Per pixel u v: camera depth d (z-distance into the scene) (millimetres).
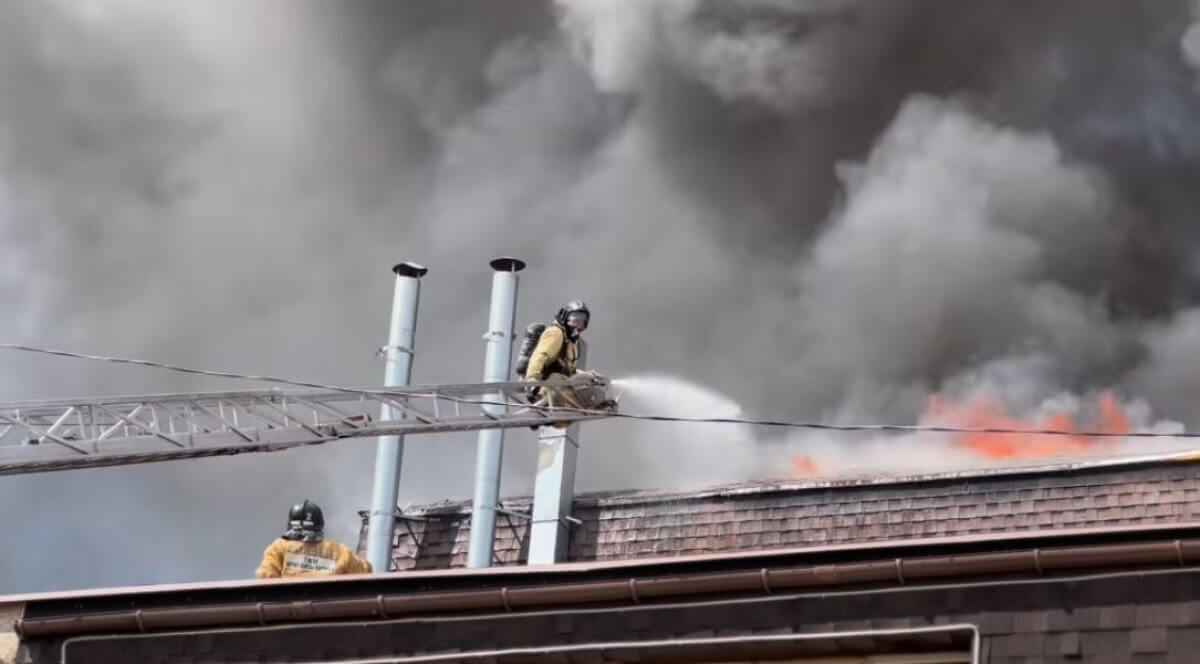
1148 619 7945
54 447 12055
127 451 12266
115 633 9969
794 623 8609
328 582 9641
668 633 8844
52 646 10031
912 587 8453
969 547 8375
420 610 9422
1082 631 8039
